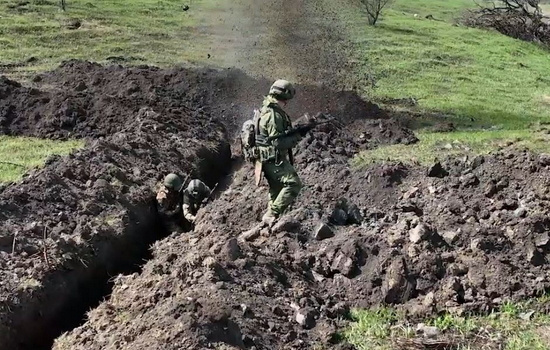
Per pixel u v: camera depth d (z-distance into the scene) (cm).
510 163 856
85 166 984
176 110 1370
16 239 767
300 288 667
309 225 783
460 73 2144
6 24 2123
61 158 1018
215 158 1263
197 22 2483
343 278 692
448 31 2866
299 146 1090
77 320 736
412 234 707
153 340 550
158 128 1241
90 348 597
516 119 1605
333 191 918
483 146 1122
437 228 753
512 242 707
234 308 594
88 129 1290
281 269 691
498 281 653
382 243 711
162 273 696
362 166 966
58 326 714
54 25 2206
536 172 831
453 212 782
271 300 632
